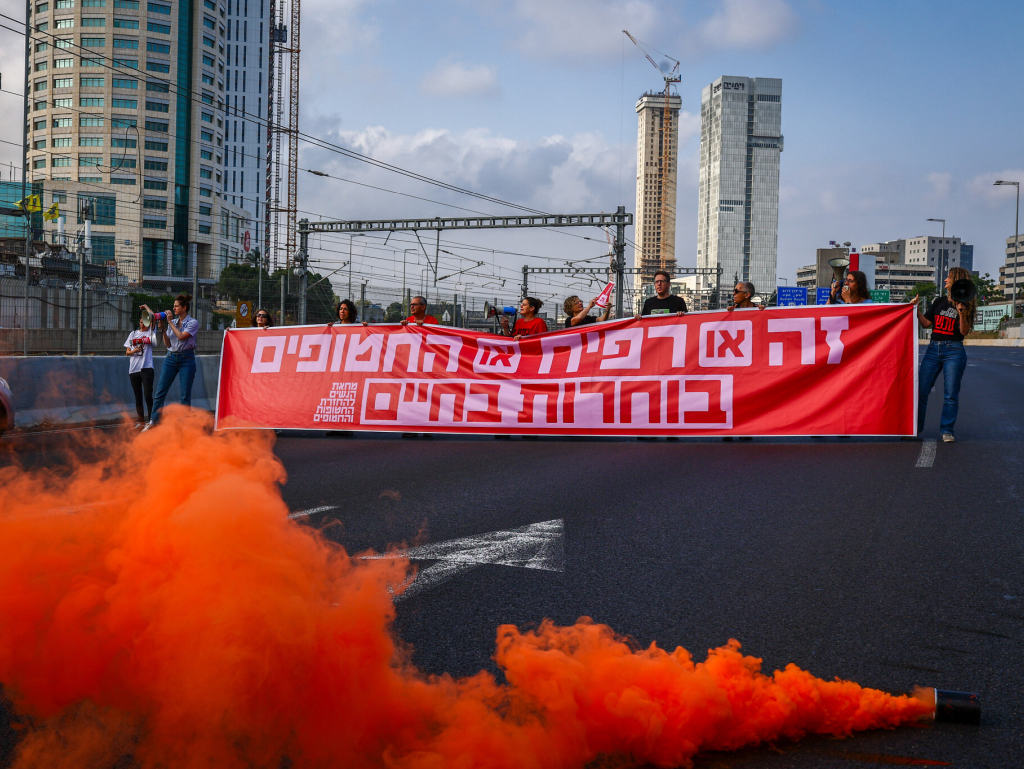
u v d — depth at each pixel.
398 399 9.52
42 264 31.48
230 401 10.16
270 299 37.47
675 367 8.75
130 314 29.20
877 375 8.26
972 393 15.48
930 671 2.67
